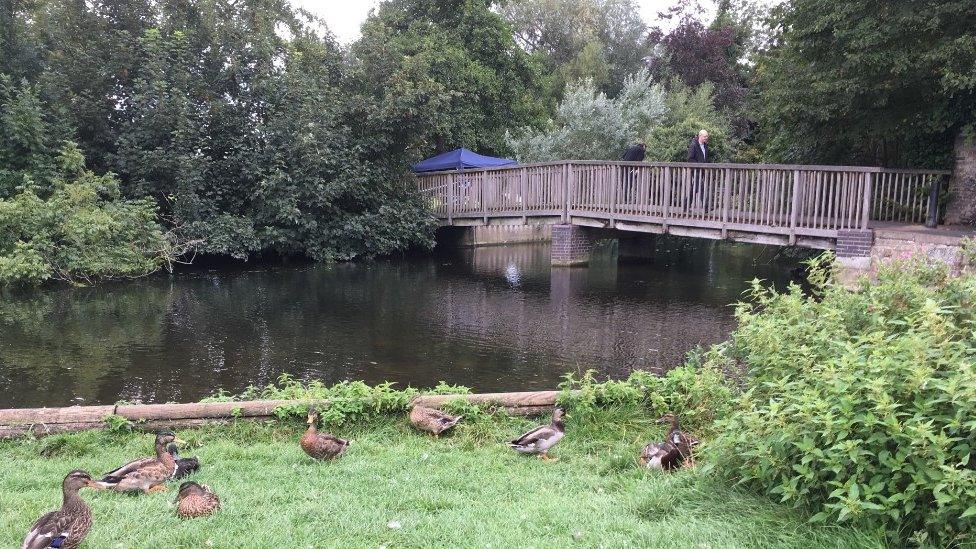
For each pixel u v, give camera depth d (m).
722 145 26.50
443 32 28.14
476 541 3.74
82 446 5.77
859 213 12.67
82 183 17.81
